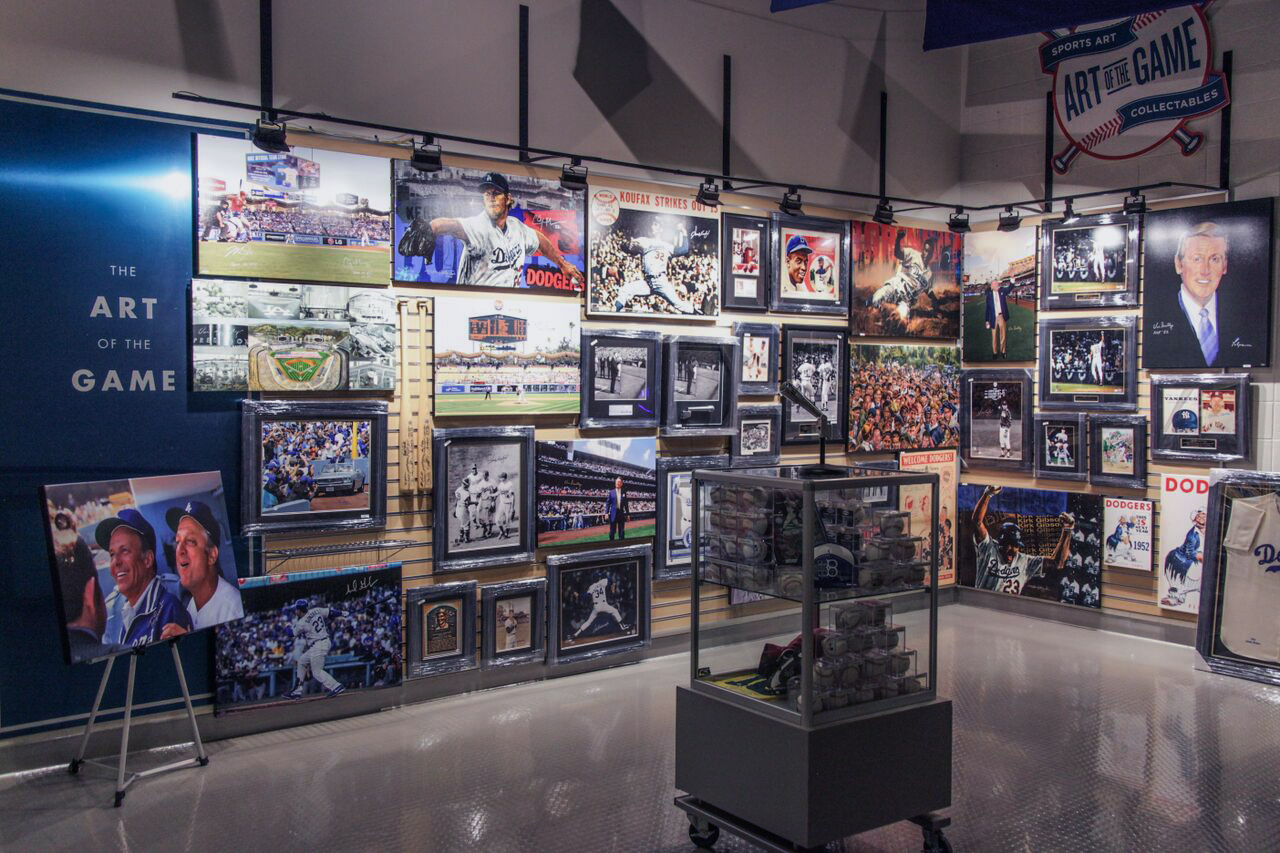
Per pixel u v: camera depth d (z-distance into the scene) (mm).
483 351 5441
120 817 3887
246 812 3934
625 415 6047
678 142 6246
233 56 4691
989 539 7656
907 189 7512
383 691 5215
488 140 5480
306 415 4922
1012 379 7492
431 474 5316
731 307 6535
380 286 5148
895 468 7438
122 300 4496
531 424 5699
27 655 4340
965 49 7730
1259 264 6152
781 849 3338
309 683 4930
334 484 5012
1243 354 6234
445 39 5305
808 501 3277
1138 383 6812
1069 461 7191
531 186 5605
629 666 6113
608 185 5965
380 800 4055
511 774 4340
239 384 4738
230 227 4707
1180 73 6504
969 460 7805
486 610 5531
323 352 4938
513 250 5555
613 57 5941
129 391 4527
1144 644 6625
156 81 4520
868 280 7234
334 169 4961
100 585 4004
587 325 5922
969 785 4227
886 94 7328
